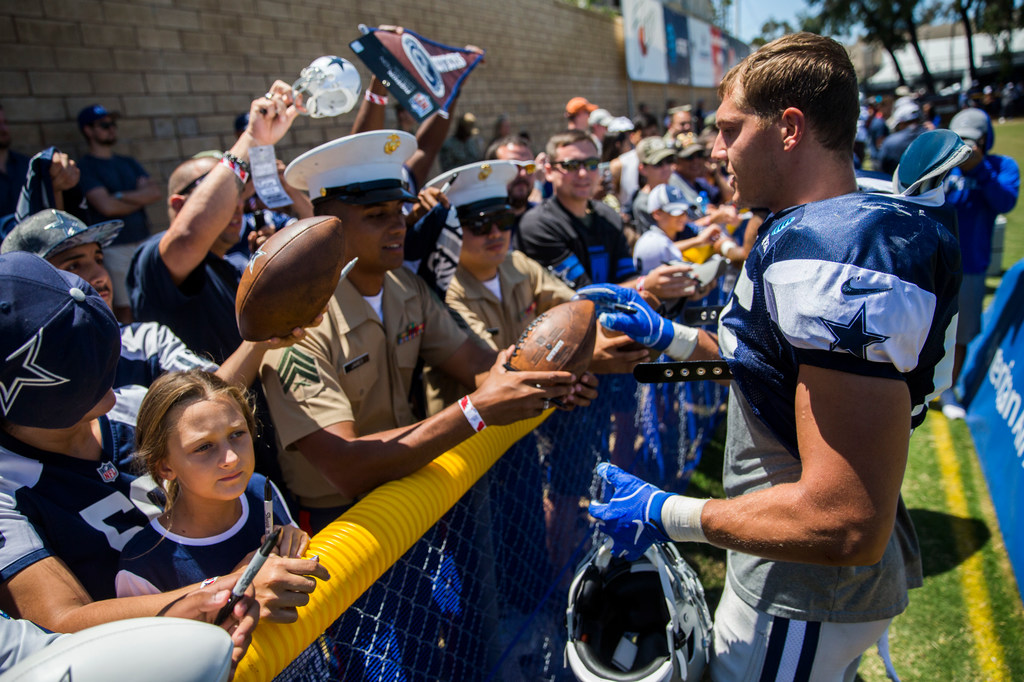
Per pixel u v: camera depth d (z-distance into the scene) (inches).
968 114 173.3
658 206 145.3
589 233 136.2
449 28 362.9
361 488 61.5
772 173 52.6
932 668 97.8
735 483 62.8
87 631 30.6
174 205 100.7
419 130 127.1
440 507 59.6
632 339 72.7
